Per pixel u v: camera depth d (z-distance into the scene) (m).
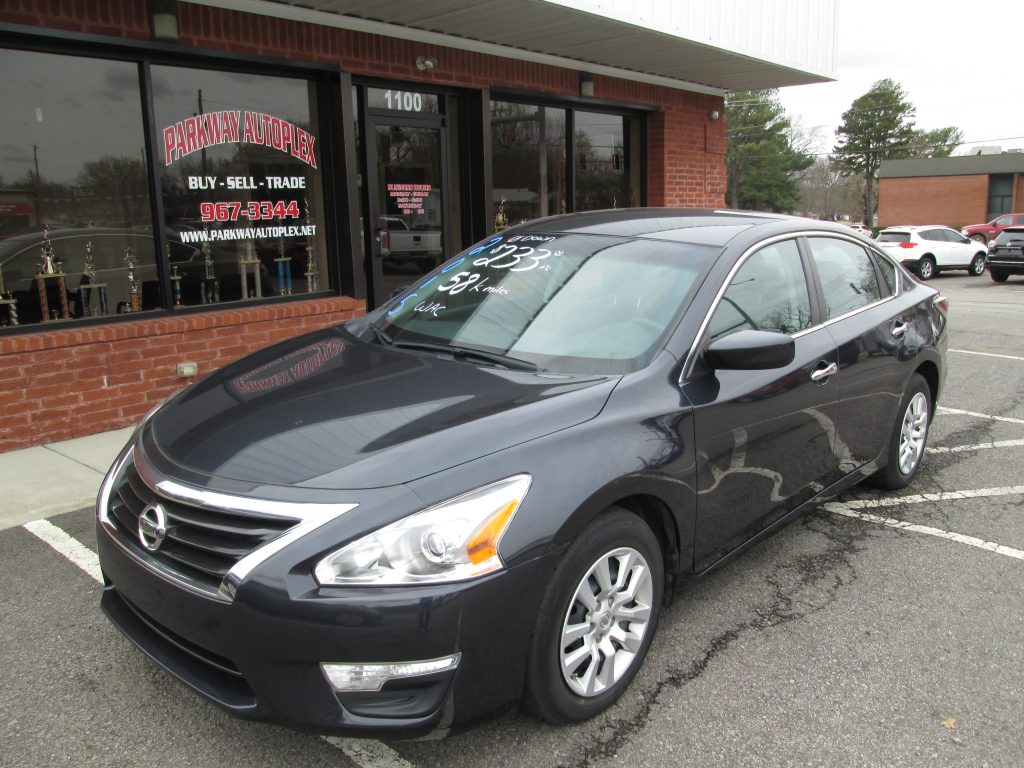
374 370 3.05
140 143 5.95
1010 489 4.83
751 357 2.89
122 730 2.62
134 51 5.76
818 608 3.42
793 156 66.19
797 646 3.13
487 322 3.37
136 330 5.82
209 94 6.28
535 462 2.43
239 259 6.63
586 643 2.57
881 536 4.16
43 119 5.49
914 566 3.82
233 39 6.13
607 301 3.27
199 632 2.26
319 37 6.66
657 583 2.82
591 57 8.76
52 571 3.73
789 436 3.43
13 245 5.47
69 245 5.70
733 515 3.17
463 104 8.25
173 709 2.73
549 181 9.44
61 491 4.68
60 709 2.73
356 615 2.11
